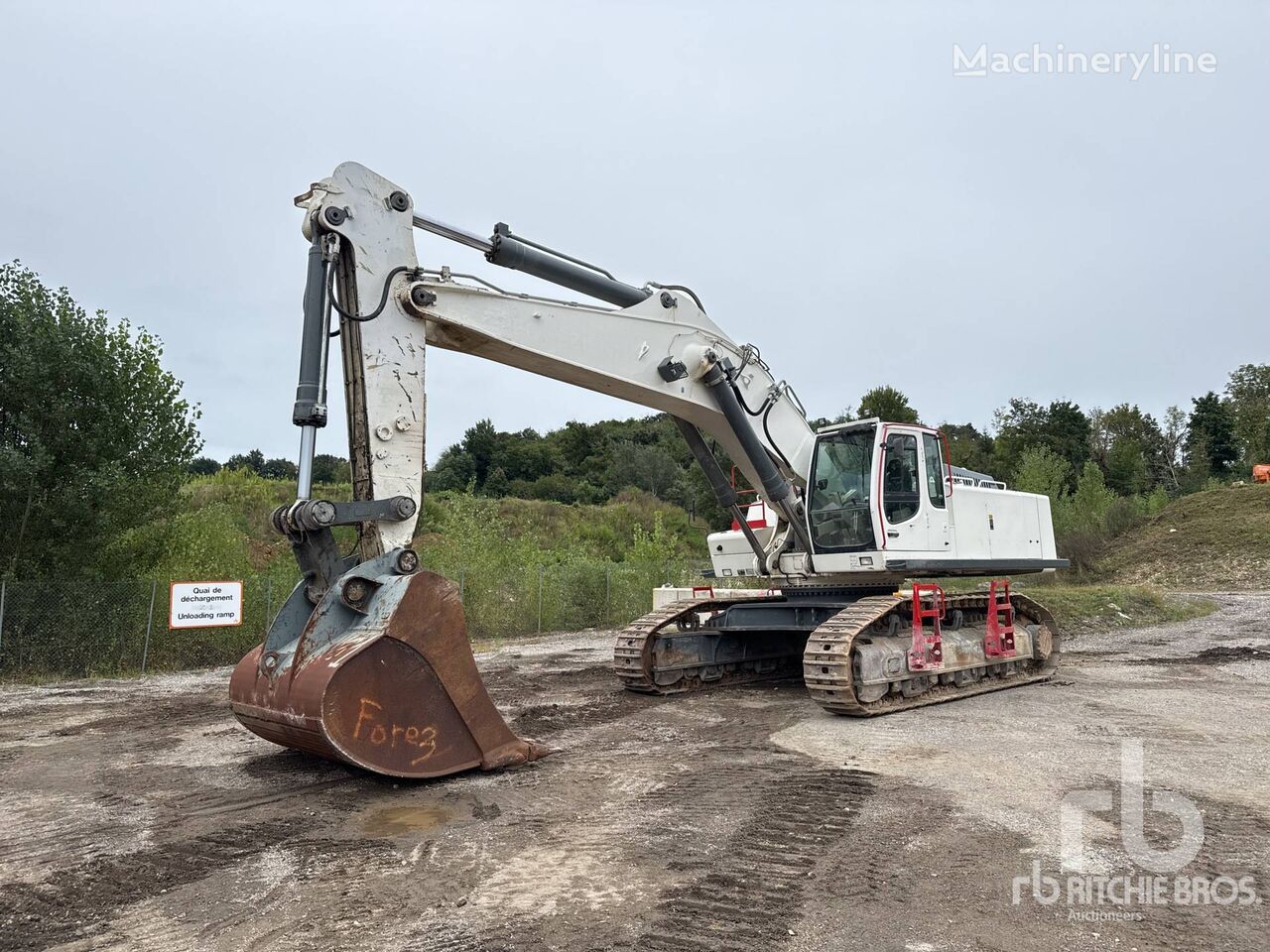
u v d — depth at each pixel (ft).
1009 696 34.24
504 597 71.41
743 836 17.22
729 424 30.99
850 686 28.78
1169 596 81.76
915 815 18.34
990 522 36.35
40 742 27.99
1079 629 63.31
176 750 26.30
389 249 23.07
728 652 38.91
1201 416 239.50
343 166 22.54
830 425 33.60
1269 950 12.17
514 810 19.11
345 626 21.11
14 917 13.83
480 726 22.36
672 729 28.43
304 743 20.83
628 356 28.12
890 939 12.57
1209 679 39.22
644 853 16.31
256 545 91.20
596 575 78.28
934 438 34.24
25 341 45.14
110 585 46.65
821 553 33.19
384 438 22.31
